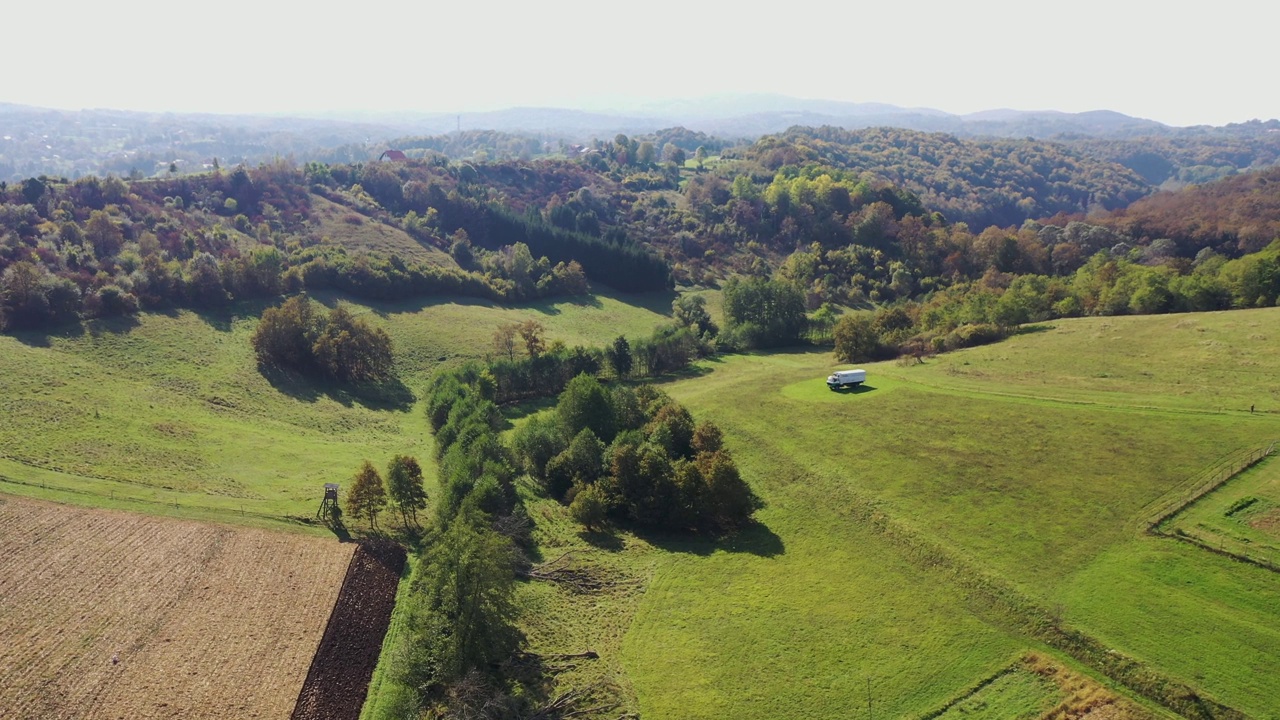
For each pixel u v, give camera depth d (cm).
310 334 11519
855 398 9800
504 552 5709
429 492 7850
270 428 9194
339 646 5212
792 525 7262
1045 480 7025
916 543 6500
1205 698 4478
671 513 7581
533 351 12888
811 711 4875
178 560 5666
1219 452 6919
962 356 11188
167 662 4716
